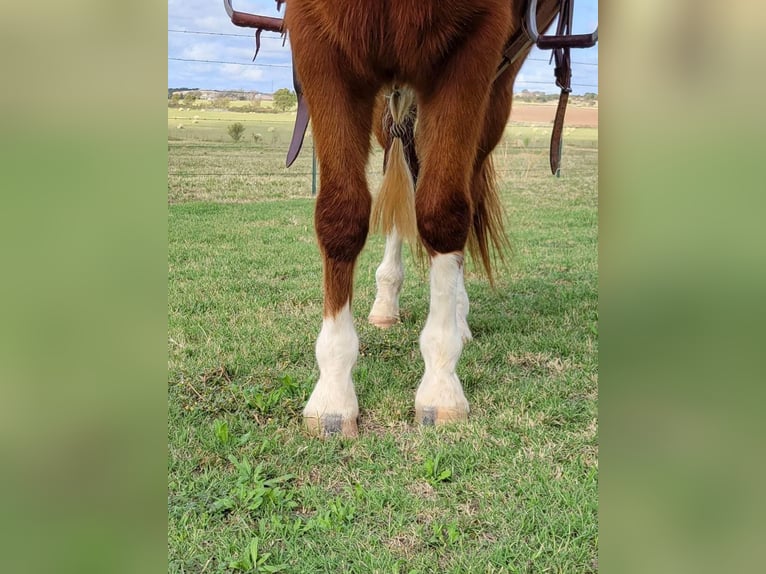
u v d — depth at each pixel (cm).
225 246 502
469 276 436
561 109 304
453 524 174
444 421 230
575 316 351
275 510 186
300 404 246
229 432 226
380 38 197
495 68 210
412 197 259
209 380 264
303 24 202
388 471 205
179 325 324
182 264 446
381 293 337
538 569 159
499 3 201
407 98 246
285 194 752
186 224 581
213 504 186
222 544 171
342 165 216
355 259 227
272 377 270
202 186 782
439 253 229
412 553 167
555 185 842
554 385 263
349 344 231
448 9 191
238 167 912
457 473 203
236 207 668
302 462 210
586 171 939
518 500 187
